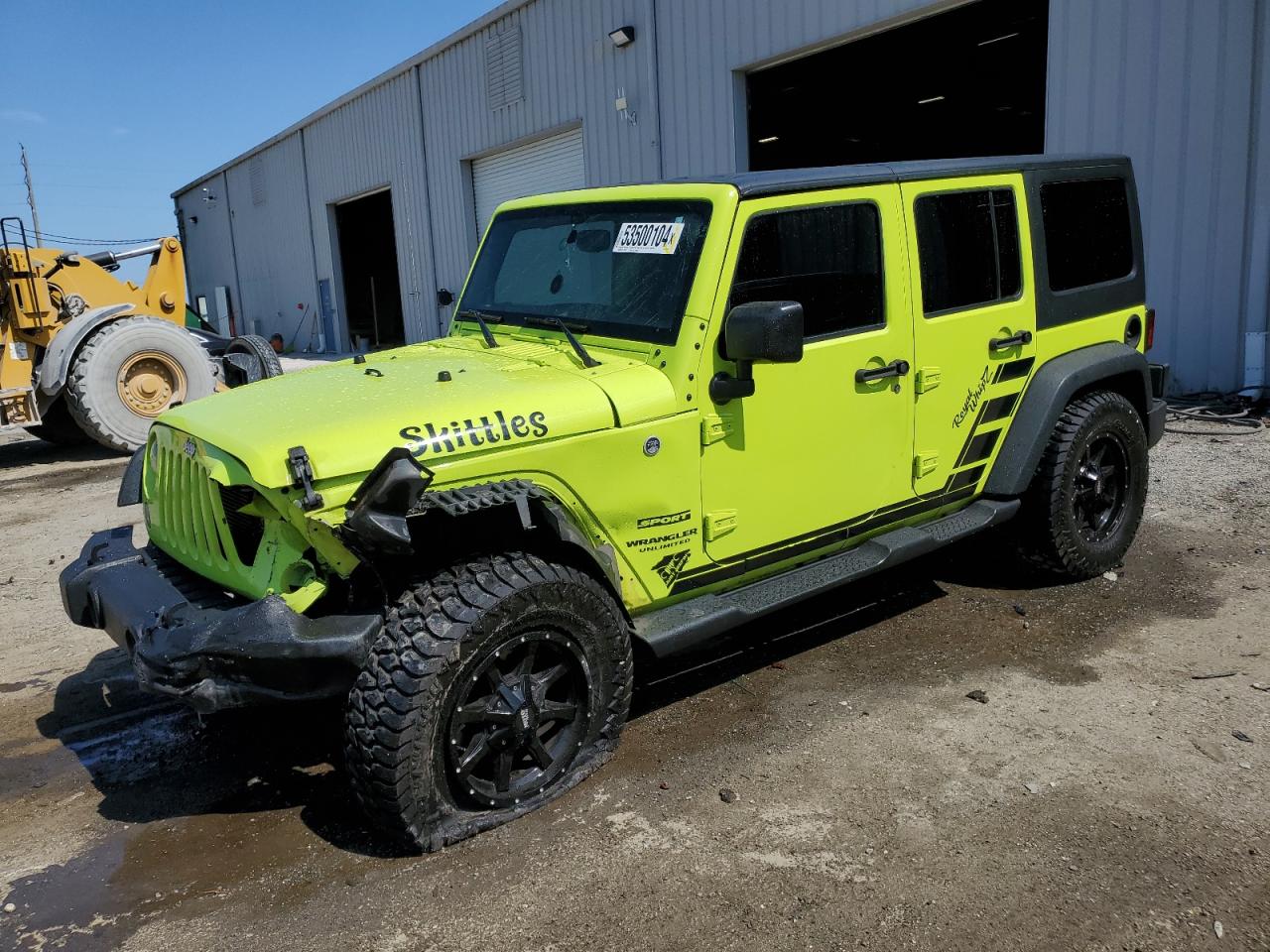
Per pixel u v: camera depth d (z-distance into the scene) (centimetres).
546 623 313
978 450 460
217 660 288
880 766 348
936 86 1747
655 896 283
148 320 1102
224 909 287
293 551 309
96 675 472
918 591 515
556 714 329
